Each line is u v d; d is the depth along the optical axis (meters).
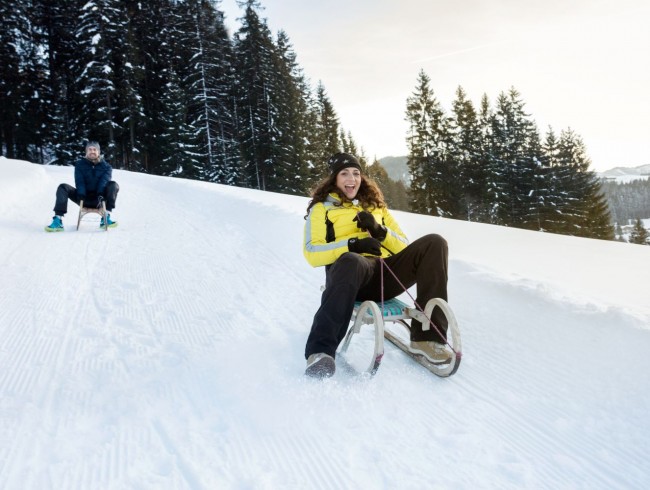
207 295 4.02
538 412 2.12
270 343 2.94
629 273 4.60
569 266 5.00
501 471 1.72
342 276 2.44
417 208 44.06
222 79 37.78
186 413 2.12
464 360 2.69
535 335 2.91
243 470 1.73
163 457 1.80
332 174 2.93
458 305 3.57
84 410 2.15
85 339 3.03
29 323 3.29
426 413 2.12
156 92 38.69
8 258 5.07
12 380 2.44
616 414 2.05
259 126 37.16
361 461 1.78
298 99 40.09
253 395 2.27
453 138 44.38
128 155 34.34
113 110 32.56
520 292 3.58
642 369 2.33
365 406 2.17
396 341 2.89
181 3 43.94
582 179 42.50
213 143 34.94
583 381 2.34
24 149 33.59
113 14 32.09
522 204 41.88
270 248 5.86
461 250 6.10
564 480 1.67
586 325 2.90
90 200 7.13
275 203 9.47
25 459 1.79
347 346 2.73
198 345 2.93
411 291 4.24
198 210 9.13
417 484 1.65
